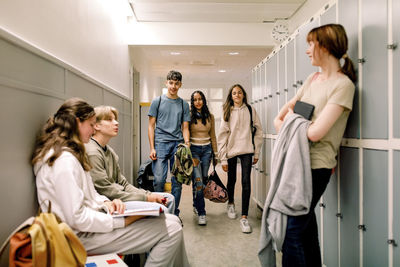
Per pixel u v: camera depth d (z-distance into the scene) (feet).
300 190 3.85
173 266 4.34
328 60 4.06
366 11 3.98
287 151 4.06
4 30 2.89
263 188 9.70
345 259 4.64
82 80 5.67
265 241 4.39
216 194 8.50
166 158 8.59
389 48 3.51
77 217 3.28
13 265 2.35
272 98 8.79
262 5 10.91
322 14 5.35
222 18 12.16
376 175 3.82
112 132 5.08
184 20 12.35
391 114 3.51
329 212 5.17
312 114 4.11
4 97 3.00
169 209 5.74
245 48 13.02
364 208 4.11
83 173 3.72
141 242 3.90
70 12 5.11
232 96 8.82
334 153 4.14
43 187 3.49
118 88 9.84
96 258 3.45
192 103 9.09
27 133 3.50
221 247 6.98
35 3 3.76
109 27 8.38
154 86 26.35
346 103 3.77
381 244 3.74
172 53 19.16
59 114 3.76
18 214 3.28
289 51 7.18
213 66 23.56
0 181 2.92
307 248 4.34
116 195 4.82
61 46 4.69
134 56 14.03
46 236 2.43
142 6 10.94
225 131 8.95
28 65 3.50
